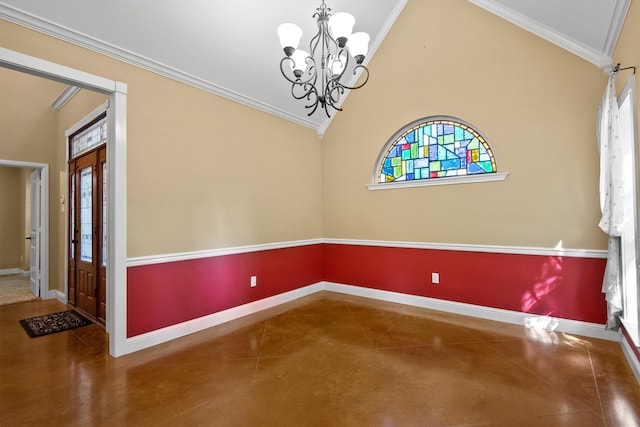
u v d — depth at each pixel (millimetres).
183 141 3064
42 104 4301
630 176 2443
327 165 4766
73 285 3930
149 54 2742
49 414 1806
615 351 2539
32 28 2158
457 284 3584
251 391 2047
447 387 2072
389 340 2857
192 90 3152
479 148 3463
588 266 2857
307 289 4508
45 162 4328
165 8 2588
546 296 3055
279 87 3805
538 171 3084
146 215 2773
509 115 3227
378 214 4211
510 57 3219
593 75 2824
